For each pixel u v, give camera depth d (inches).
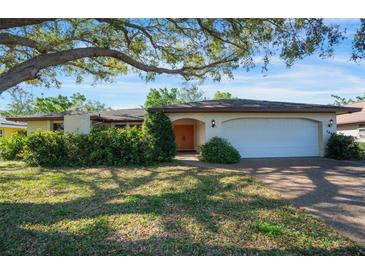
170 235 154.6
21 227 169.2
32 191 269.6
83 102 1405.0
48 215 192.2
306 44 352.8
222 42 436.1
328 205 215.6
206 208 206.4
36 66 269.9
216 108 524.1
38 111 1179.3
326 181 316.2
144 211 198.2
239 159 499.5
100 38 415.8
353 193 256.7
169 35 449.4
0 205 219.8
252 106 545.3
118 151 470.6
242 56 451.8
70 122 535.8
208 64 493.7
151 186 289.4
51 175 363.3
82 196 247.6
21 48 414.9
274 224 169.6
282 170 400.8
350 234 156.1
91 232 159.8
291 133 575.5
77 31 419.5
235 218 182.7
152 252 135.5
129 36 439.2
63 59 295.7
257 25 366.3
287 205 215.3
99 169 413.7
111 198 239.1
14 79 253.4
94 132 488.7
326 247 139.3
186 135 813.2
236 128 561.3
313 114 569.0
